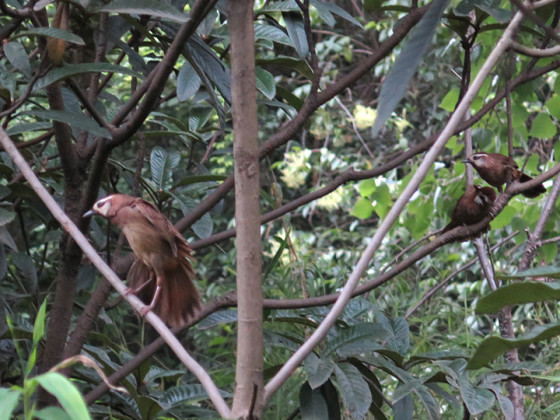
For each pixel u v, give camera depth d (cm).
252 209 302
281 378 302
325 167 1842
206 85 468
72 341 485
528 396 728
